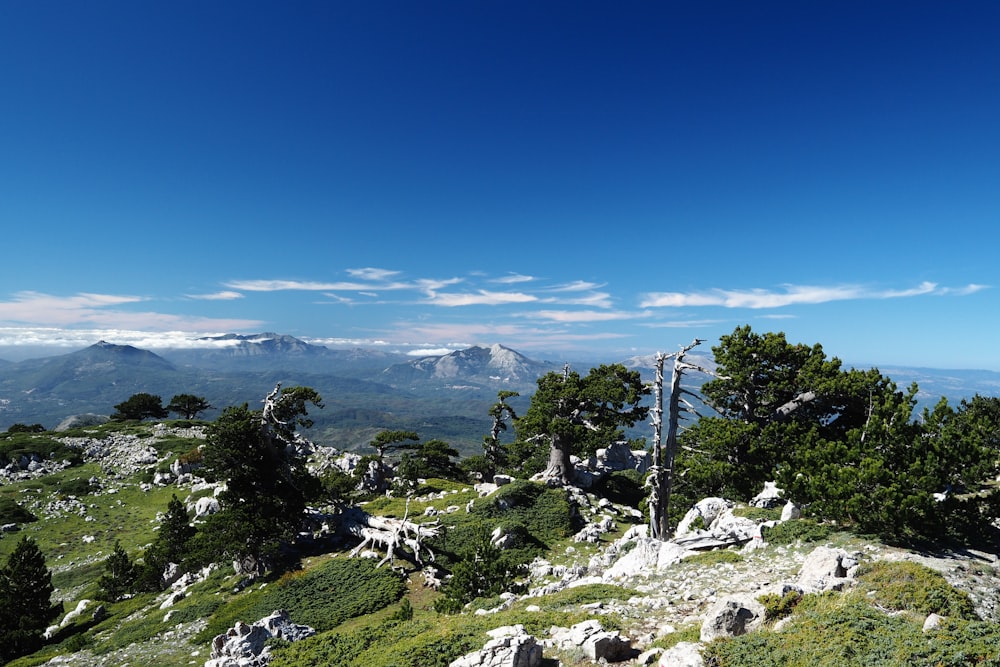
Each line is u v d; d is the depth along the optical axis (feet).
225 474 153.99
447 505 190.08
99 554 219.41
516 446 266.57
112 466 314.35
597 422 193.36
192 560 138.51
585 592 78.13
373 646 64.64
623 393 183.32
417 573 127.65
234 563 150.00
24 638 134.31
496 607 82.79
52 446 328.70
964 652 38.50
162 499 273.95
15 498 266.16
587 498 181.88
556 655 55.21
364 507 199.82
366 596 113.29
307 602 114.52
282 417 161.58
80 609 158.10
